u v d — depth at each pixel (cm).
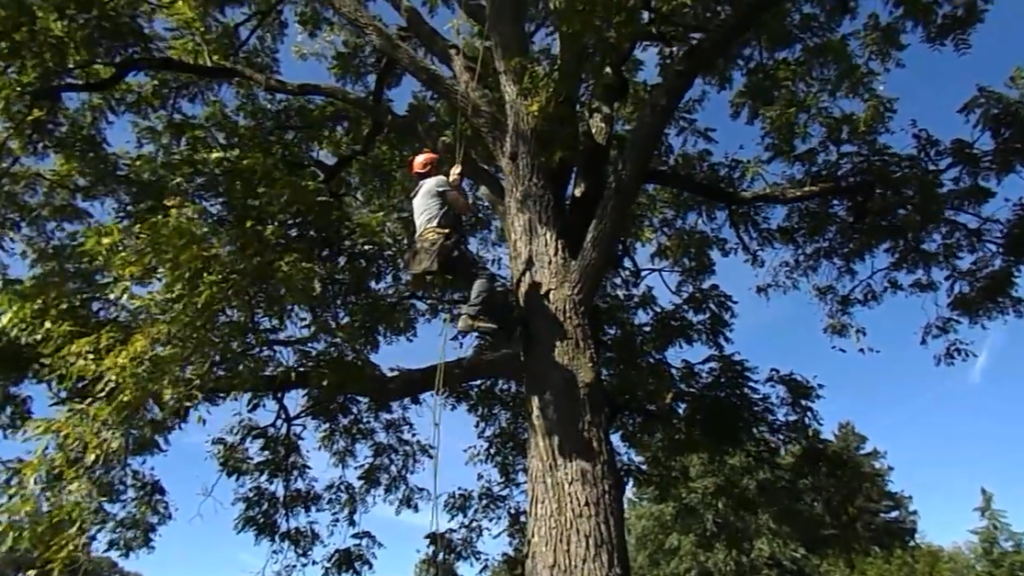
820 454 1173
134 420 701
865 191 1034
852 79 1069
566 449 674
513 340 745
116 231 750
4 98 841
